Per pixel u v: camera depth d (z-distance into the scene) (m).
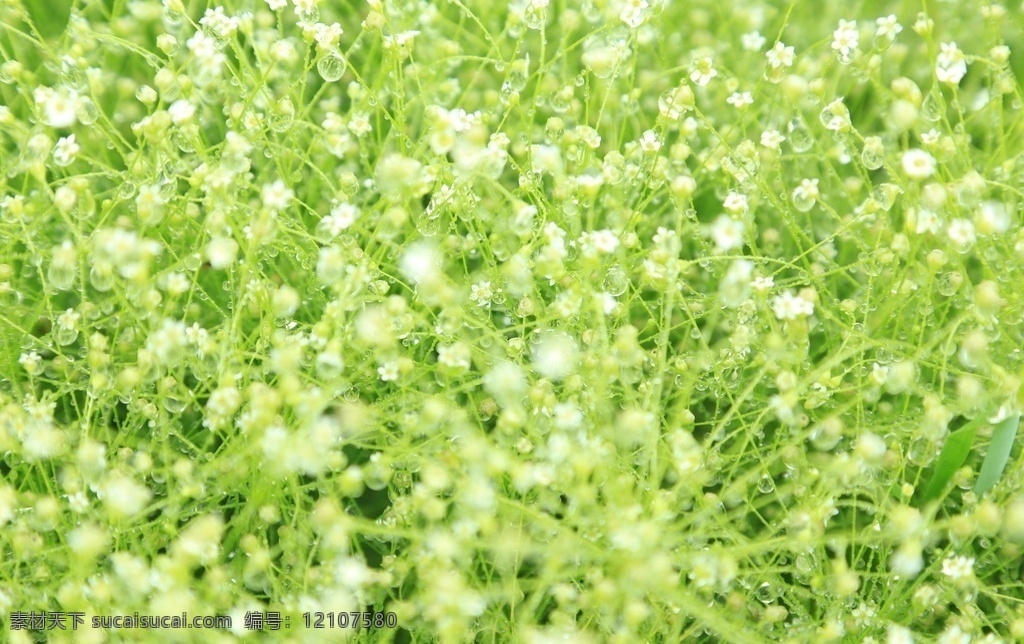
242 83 0.28
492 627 0.25
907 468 0.27
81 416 0.26
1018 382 0.24
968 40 0.32
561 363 0.25
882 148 0.27
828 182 0.29
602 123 0.31
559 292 0.27
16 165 0.27
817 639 0.24
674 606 0.25
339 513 0.24
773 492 0.27
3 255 0.27
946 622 0.26
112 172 0.27
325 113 0.30
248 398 0.25
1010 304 0.27
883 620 0.25
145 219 0.25
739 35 0.32
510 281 0.26
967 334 0.26
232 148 0.26
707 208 0.30
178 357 0.25
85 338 0.26
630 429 0.24
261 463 0.25
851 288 0.29
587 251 0.25
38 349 0.27
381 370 0.26
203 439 0.27
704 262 0.28
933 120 0.27
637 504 0.24
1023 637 0.25
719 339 0.28
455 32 0.30
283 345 0.25
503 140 0.27
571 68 0.31
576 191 0.27
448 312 0.25
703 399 0.28
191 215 0.27
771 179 0.29
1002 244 0.27
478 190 0.29
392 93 0.28
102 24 0.30
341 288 0.26
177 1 0.27
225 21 0.27
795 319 0.26
